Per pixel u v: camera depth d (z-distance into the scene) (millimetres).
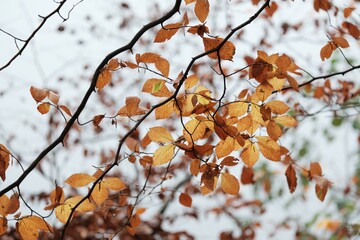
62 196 2803
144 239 4840
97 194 2848
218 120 2680
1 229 2758
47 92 2748
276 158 2748
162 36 2717
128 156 2867
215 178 2705
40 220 2770
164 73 2717
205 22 2688
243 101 2686
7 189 2689
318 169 3037
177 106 2676
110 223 4211
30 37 2744
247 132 2732
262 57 2672
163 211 5188
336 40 2875
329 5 3426
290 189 3037
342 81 3816
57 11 2762
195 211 5340
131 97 2771
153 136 2719
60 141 2713
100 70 2713
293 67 2740
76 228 4539
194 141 2715
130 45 2699
